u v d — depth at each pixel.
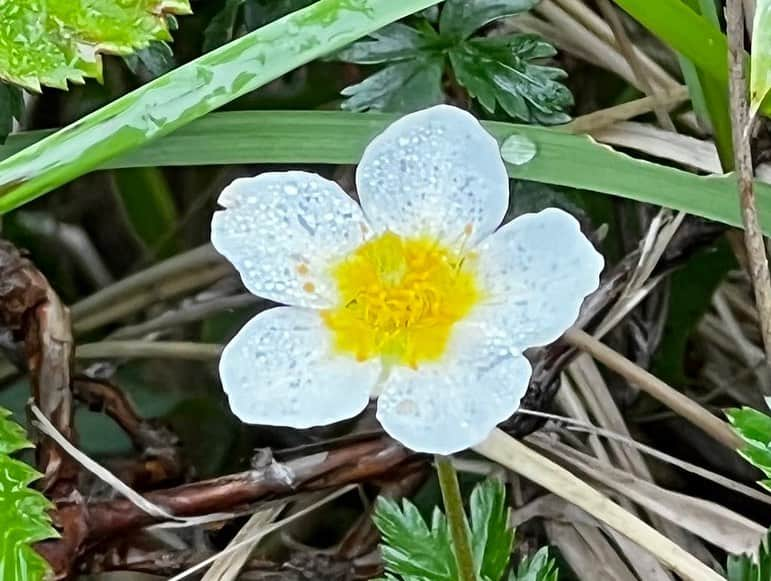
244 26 0.15
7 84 0.13
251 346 0.11
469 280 0.11
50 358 0.13
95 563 0.14
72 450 0.13
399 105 0.14
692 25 0.13
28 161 0.11
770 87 0.11
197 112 0.12
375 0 0.12
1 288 0.13
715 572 0.14
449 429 0.11
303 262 0.11
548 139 0.13
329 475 0.14
